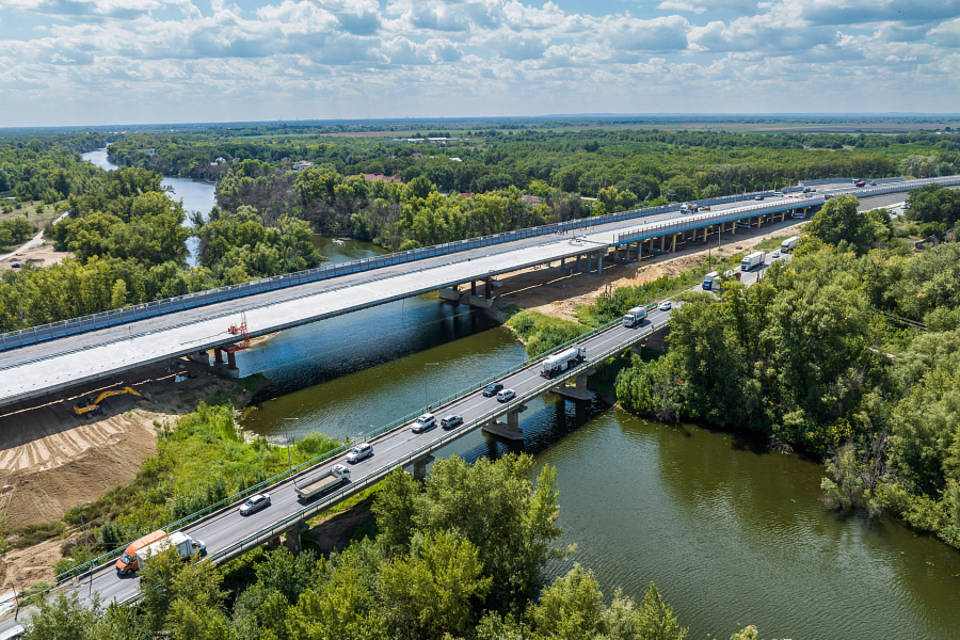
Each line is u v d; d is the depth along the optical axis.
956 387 83.00
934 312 110.81
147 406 98.56
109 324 117.19
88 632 46.97
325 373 120.06
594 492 84.38
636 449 96.00
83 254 171.25
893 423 83.69
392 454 82.81
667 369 107.31
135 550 61.59
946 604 65.81
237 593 63.62
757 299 104.31
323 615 47.72
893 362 99.06
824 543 74.88
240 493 72.25
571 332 127.62
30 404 96.12
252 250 182.50
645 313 130.62
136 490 79.25
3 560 67.44
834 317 94.69
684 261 195.25
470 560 53.56
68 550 69.31
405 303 165.50
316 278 146.12
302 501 73.06
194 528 68.44
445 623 52.25
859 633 62.00
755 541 75.06
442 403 97.12
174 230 187.00
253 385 112.81
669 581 68.19
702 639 60.91
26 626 49.47
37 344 108.75
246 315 121.00
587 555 71.88
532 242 188.75
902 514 78.19
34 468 78.56
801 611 64.50
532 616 54.31
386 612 52.72
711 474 89.25
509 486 62.78
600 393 114.75
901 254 165.00
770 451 95.50
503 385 102.94
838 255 145.62
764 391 101.12
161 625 53.22
